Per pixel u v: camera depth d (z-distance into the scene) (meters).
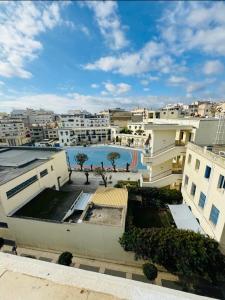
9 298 2.24
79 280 2.40
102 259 15.95
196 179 18.31
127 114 112.19
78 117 96.50
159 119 30.75
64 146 75.00
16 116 121.88
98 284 2.34
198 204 17.67
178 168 25.09
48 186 26.67
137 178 37.12
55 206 20.45
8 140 72.81
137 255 14.12
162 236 13.66
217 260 12.43
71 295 2.22
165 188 23.61
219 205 13.74
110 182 34.94
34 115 129.62
